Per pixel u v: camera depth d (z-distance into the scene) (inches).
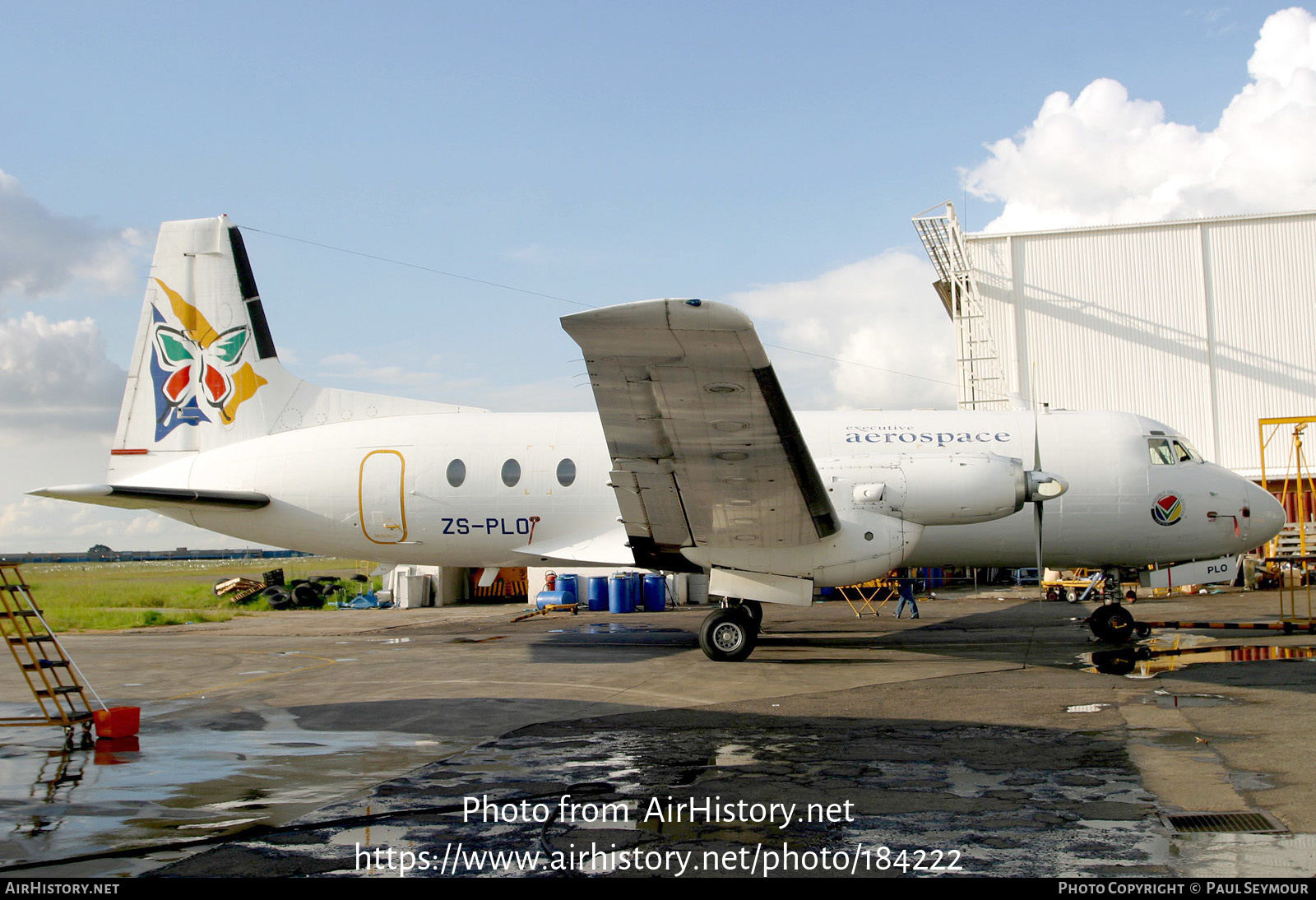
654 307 309.6
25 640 297.4
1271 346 1040.8
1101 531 543.8
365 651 549.6
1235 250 1055.0
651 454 405.4
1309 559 581.3
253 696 375.6
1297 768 228.2
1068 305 1093.8
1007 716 307.6
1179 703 320.8
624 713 325.4
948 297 1317.7
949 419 561.0
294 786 231.0
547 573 1005.2
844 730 290.7
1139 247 1079.6
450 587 1093.8
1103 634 537.3
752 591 472.4
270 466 576.7
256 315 605.9
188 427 604.1
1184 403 1061.1
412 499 561.6
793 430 378.0
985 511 473.4
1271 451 1034.7
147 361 610.2
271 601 1122.7
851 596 1042.1
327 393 604.7
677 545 480.1
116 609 1074.7
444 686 393.1
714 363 338.6
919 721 303.0
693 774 237.6
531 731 296.2
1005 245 1111.6
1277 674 386.6
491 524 559.2
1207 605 795.4
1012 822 192.7
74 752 273.1
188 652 556.1
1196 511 543.2
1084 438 548.7
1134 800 205.2
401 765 252.4
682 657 490.3
